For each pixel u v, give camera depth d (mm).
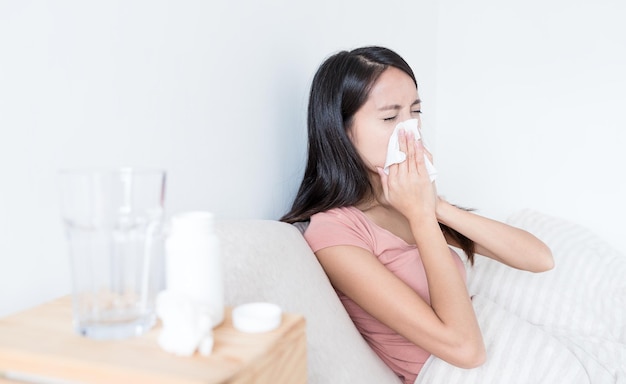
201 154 995
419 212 1058
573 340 1285
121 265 535
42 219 687
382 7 1813
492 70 2236
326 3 1455
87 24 741
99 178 522
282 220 1214
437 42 2326
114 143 793
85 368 465
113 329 515
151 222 550
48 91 688
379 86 1130
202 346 484
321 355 782
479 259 1590
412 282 1123
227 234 829
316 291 882
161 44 881
